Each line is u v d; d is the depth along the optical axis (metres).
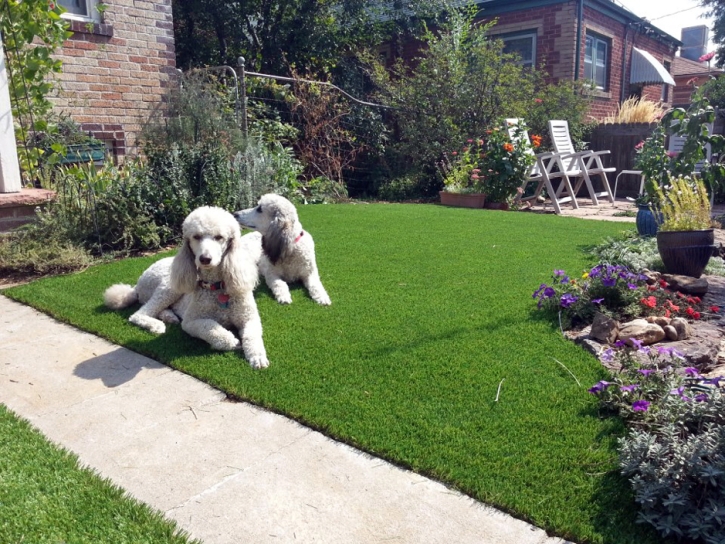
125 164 6.07
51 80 6.71
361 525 1.85
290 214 4.13
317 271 4.39
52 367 3.01
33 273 4.75
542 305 3.68
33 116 6.01
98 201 5.32
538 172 9.56
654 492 1.82
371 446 2.25
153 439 2.34
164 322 3.61
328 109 10.18
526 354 3.05
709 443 1.91
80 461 2.18
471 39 11.45
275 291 4.06
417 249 5.50
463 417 2.44
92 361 3.09
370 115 10.81
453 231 6.43
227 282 3.20
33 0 5.44
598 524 1.83
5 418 2.46
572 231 6.54
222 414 2.54
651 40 15.91
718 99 10.75
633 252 5.04
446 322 3.52
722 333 3.35
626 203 9.95
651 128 10.98
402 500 1.97
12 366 3.02
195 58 12.27
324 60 12.24
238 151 7.25
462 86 10.52
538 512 1.88
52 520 1.82
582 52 12.34
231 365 2.98
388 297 4.04
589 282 3.74
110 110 7.40
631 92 15.35
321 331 3.42
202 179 6.05
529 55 12.80
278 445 2.30
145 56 7.66
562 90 11.11
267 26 12.05
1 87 5.12
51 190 5.60
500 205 9.02
